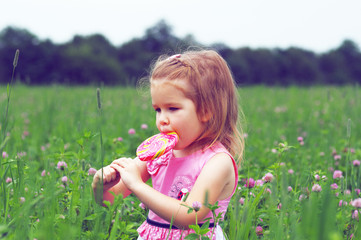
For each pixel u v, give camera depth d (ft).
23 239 6.18
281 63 190.90
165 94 7.01
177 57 7.43
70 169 9.11
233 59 182.70
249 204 7.48
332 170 11.23
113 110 25.59
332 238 4.22
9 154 11.66
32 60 196.34
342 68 191.31
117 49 217.36
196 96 7.06
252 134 18.04
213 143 7.29
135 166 7.27
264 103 34.94
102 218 7.57
